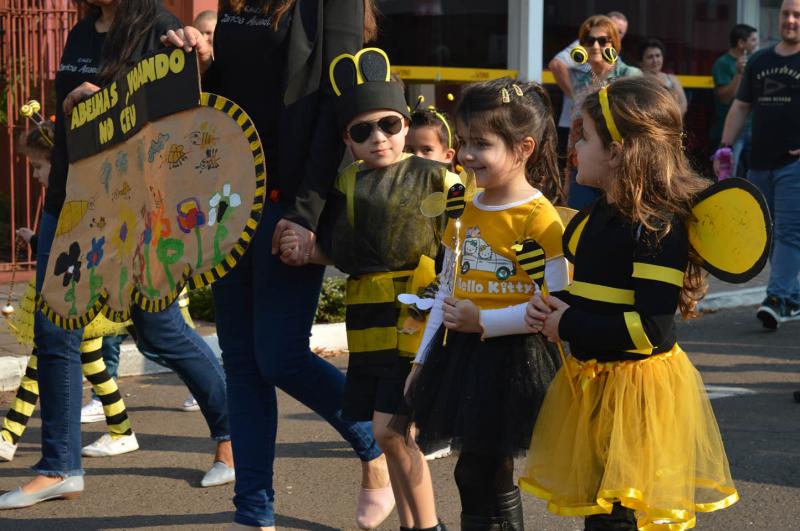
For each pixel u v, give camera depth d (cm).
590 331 532
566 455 553
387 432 652
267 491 699
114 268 745
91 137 769
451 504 796
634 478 527
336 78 671
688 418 543
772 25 2461
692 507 535
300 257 666
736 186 525
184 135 688
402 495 668
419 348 634
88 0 789
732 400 1076
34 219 1755
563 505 549
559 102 2083
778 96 1396
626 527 547
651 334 524
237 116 660
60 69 812
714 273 538
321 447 943
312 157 674
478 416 590
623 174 534
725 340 1378
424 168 674
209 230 671
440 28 1964
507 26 2036
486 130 589
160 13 772
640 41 2192
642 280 526
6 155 1775
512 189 604
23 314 919
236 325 707
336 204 682
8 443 913
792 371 1204
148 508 799
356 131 665
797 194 1398
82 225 779
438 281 652
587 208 571
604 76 1383
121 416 932
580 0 2116
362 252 670
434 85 2030
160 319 808
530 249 573
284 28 682
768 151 1409
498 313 584
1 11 1669
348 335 679
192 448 950
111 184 753
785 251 1418
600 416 543
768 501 789
